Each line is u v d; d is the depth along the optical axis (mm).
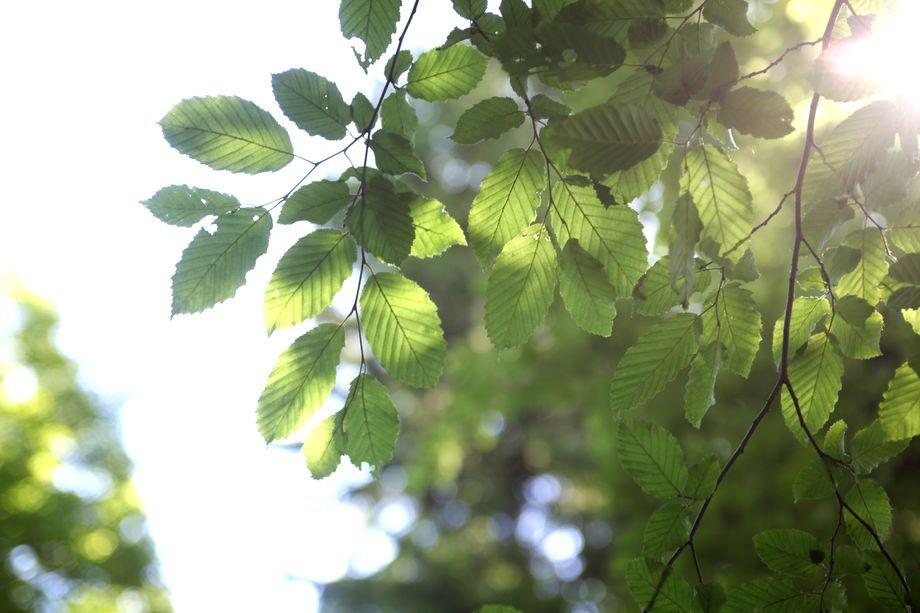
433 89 906
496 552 6449
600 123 827
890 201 896
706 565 2527
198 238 890
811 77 859
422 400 6215
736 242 865
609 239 899
